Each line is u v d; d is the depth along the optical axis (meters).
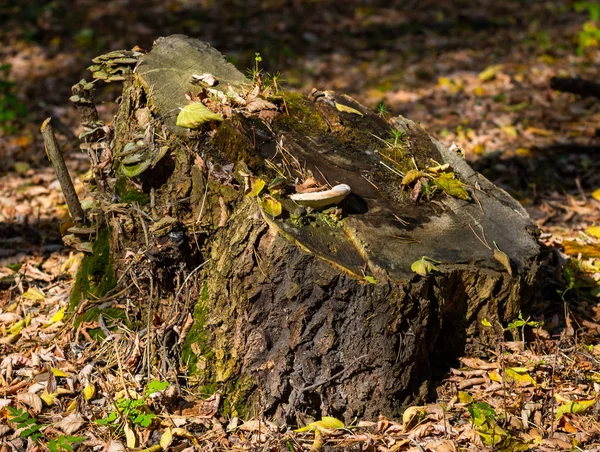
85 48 10.19
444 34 10.61
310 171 3.69
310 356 3.36
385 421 3.38
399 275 3.32
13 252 5.23
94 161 4.04
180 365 3.59
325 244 3.36
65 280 4.81
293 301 3.30
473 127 7.50
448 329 3.68
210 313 3.52
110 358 3.72
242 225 3.34
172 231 3.60
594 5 10.73
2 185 6.55
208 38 10.46
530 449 3.27
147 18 11.30
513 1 11.99
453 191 3.88
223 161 3.56
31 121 8.10
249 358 3.41
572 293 4.54
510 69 9.01
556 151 6.89
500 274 3.57
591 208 5.83
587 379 3.72
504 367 3.61
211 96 3.86
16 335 4.16
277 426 3.37
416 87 8.77
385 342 3.34
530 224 3.87
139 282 3.71
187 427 3.38
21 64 9.69
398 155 4.02
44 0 11.73
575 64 9.19
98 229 4.05
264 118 3.89
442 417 3.41
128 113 3.94
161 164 3.70
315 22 11.18
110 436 3.33
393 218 3.63
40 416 3.50
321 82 9.10
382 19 11.31
